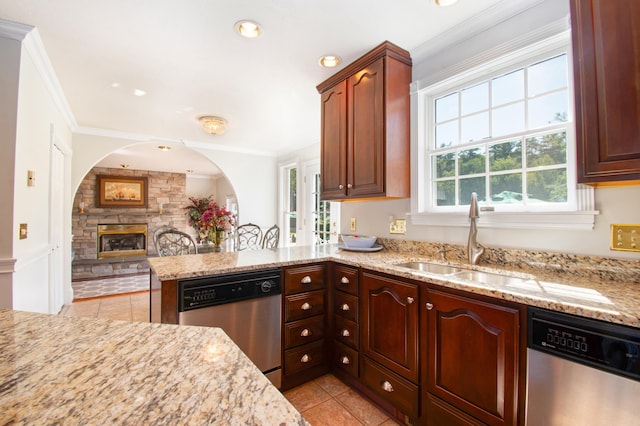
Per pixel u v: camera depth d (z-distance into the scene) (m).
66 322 0.83
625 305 1.01
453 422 1.40
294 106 3.20
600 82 1.17
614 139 1.14
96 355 0.64
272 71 2.44
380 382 1.77
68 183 3.72
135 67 2.35
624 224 1.35
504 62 1.79
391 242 2.46
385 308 1.74
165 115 3.45
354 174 2.30
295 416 0.46
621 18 1.13
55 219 3.14
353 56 2.24
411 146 2.21
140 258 6.89
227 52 2.16
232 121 3.70
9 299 1.81
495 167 1.88
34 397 0.49
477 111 1.97
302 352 2.04
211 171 7.86
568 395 1.05
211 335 0.75
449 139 2.13
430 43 2.06
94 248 6.94
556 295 1.15
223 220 4.30
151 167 7.27
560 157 1.61
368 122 2.19
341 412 1.79
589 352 1.00
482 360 1.29
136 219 7.45
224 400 0.49
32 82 2.11
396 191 2.13
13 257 1.83
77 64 2.29
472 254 1.78
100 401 0.48
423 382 1.54
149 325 0.81
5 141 1.82
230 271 1.78
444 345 1.44
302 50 2.15
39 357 0.62
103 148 4.01
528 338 1.15
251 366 0.60
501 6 1.71
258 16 1.78
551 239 1.57
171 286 1.62
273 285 1.93
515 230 1.71
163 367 0.59
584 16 1.22
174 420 0.44
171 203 7.92
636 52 1.10
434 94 2.21
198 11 1.72
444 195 2.16
